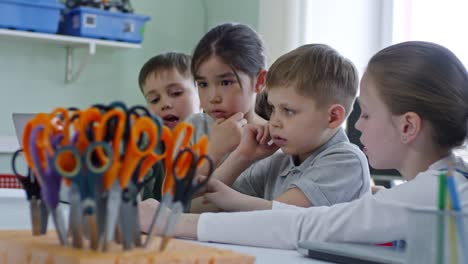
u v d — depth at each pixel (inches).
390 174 78.4
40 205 27.4
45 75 116.9
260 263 32.9
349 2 107.9
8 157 110.7
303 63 52.8
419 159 41.1
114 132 23.1
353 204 37.9
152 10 127.3
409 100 40.4
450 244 22.2
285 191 54.7
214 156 61.3
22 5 105.0
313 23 106.3
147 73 90.1
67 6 112.4
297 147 54.1
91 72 121.1
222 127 61.7
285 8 105.0
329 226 37.6
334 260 34.1
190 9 131.4
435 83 40.1
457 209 22.9
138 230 25.0
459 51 93.7
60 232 24.9
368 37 108.0
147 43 126.7
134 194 24.5
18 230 29.3
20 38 110.2
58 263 22.9
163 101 88.6
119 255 22.8
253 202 50.6
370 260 32.4
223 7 127.5
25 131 25.0
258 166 62.1
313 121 53.2
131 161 23.4
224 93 62.9
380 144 42.2
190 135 26.3
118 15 113.0
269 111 63.2
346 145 54.6
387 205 36.5
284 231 38.4
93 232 23.5
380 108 42.0
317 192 51.7
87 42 110.4
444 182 23.0
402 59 41.4
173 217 24.7
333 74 53.1
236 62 62.3
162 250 24.5
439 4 97.9
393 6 105.3
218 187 51.6
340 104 54.0
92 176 23.0
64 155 23.2
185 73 88.4
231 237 39.4
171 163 25.6
